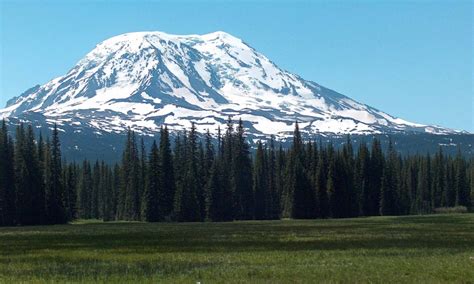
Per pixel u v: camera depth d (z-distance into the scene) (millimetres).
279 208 167250
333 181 157375
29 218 135375
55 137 146750
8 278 37375
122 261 48062
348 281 34969
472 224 104938
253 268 41406
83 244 66438
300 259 48031
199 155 157500
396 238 70812
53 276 38469
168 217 150875
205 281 35438
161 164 151625
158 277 37406
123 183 165875
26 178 136000
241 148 160000
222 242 67688
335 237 73875
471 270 38938
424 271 38688
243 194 158125
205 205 151750
